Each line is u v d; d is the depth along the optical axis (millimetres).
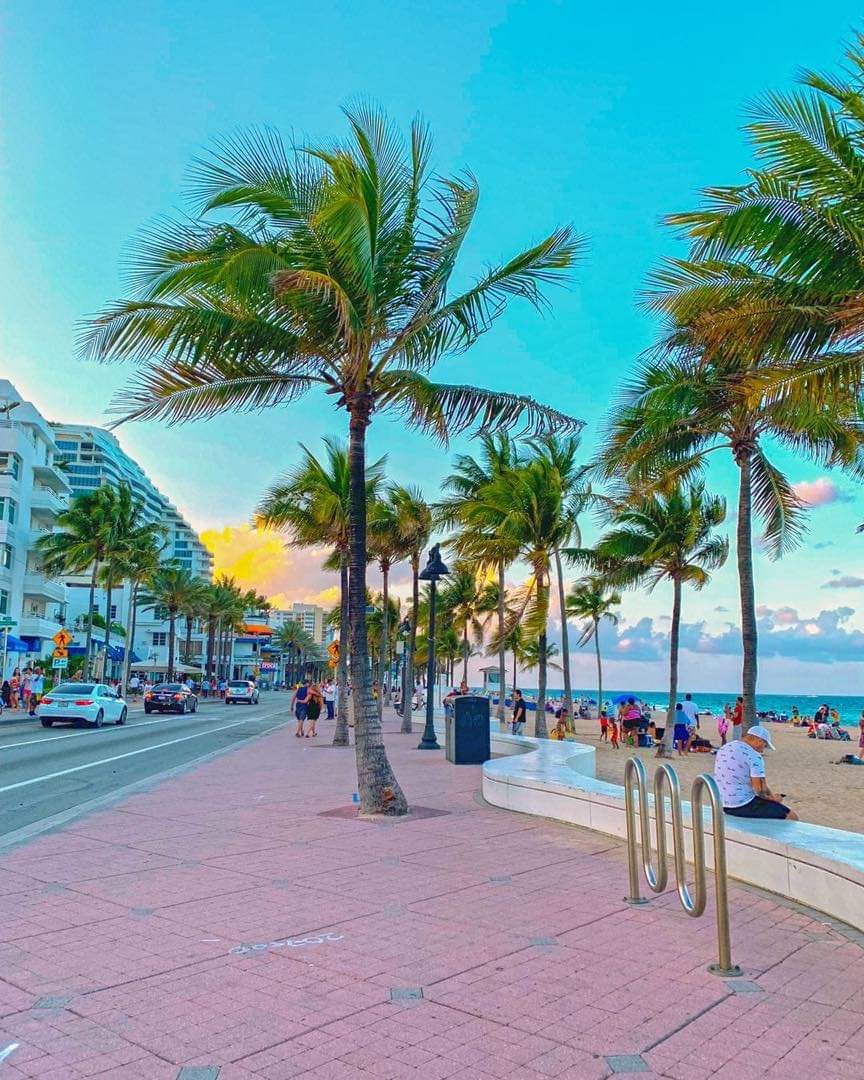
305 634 172500
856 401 11398
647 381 16328
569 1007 4289
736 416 16281
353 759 18609
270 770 16078
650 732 34469
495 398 11266
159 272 9836
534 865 7613
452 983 4613
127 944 5258
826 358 10172
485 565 28766
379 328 10695
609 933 5562
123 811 10688
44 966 4852
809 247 9570
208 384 10836
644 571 28656
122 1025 4043
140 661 93188
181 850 8164
